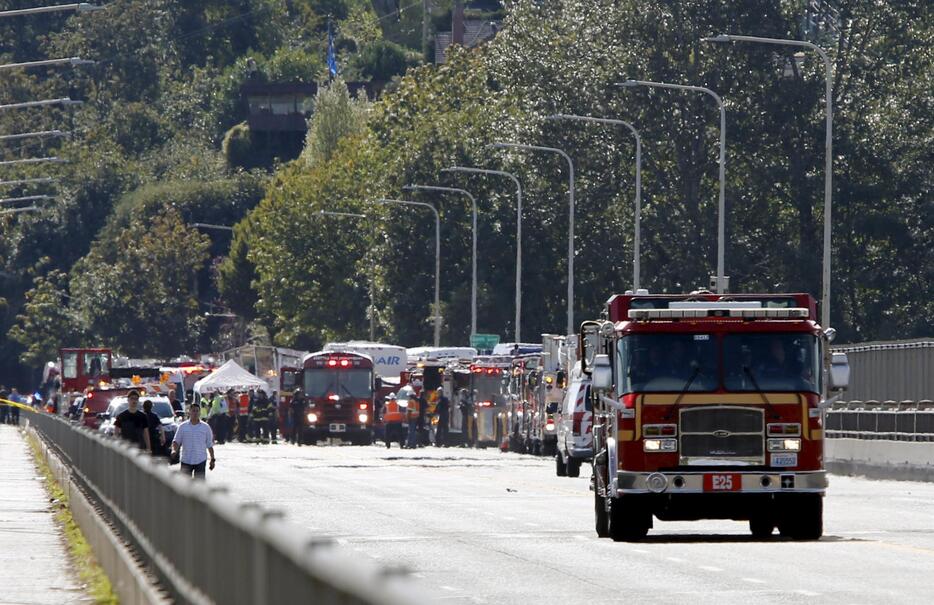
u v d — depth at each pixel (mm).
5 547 75688
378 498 110625
